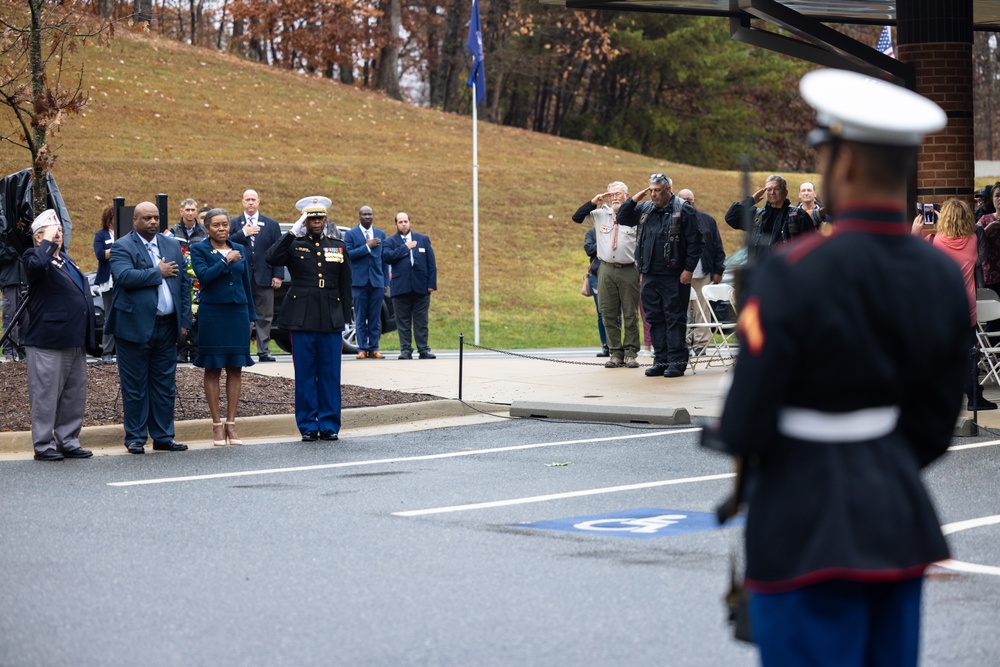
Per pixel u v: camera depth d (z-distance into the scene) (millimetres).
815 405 4391
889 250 4391
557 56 82938
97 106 58000
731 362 23297
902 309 4348
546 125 93625
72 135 53906
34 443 15430
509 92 89938
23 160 48938
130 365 16031
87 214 44938
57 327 15367
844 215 4457
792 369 4301
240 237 25062
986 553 9781
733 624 5340
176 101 61656
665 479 13500
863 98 4379
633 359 23609
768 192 20188
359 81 88688
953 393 4555
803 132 92062
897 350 4391
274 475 14148
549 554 9977
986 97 90750
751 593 4625
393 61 78438
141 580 9297
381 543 10477
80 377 15766
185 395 19203
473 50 34719
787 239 19984
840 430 4398
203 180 50312
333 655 7438
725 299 22406
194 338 20875
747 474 4715
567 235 51281
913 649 4512
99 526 11305
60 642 7758
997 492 12258
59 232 15469
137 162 50875
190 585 9125
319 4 77250
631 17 83062
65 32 20469
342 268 17188
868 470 4367
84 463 15211
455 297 41750
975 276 19188
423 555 10008
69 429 15695
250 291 16906
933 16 22484
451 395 20156
